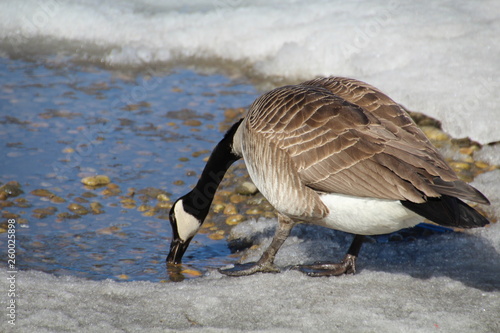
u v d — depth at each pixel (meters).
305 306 8.22
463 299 8.41
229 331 7.59
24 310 7.97
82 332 7.55
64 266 9.81
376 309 8.11
